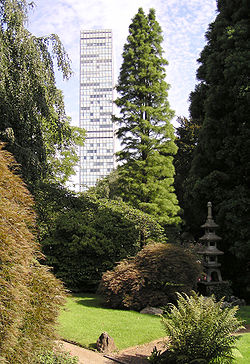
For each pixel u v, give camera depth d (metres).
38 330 3.99
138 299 8.63
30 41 9.44
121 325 7.07
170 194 17.80
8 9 9.01
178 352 4.56
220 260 12.72
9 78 8.99
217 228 12.02
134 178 18.02
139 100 18.61
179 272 8.78
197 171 13.85
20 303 3.58
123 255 11.85
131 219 12.90
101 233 11.82
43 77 9.71
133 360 5.28
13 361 3.47
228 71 12.26
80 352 5.47
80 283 12.03
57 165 20.12
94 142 109.06
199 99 15.27
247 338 6.08
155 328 6.90
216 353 4.49
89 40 116.81
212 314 4.66
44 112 9.83
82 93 112.94
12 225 3.83
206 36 15.19
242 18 13.14
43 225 12.42
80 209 13.28
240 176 12.31
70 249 11.34
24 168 9.35
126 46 18.95
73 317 7.62
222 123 12.80
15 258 3.64
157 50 19.19
